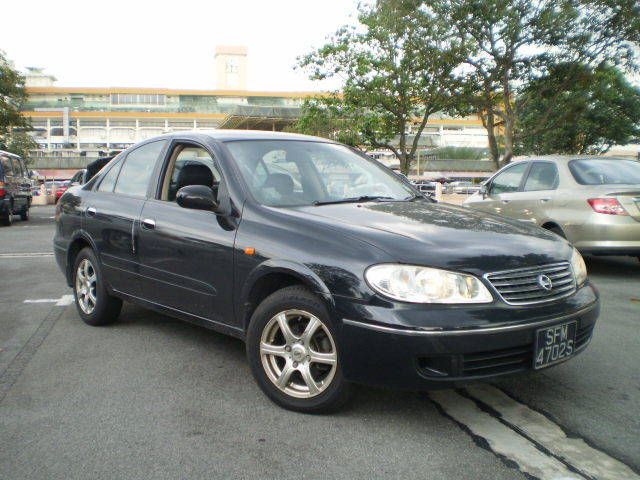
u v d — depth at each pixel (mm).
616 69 21859
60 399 3498
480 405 3375
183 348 4488
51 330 5059
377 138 27828
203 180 4117
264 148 4215
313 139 4656
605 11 17797
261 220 3555
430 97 23578
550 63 19172
